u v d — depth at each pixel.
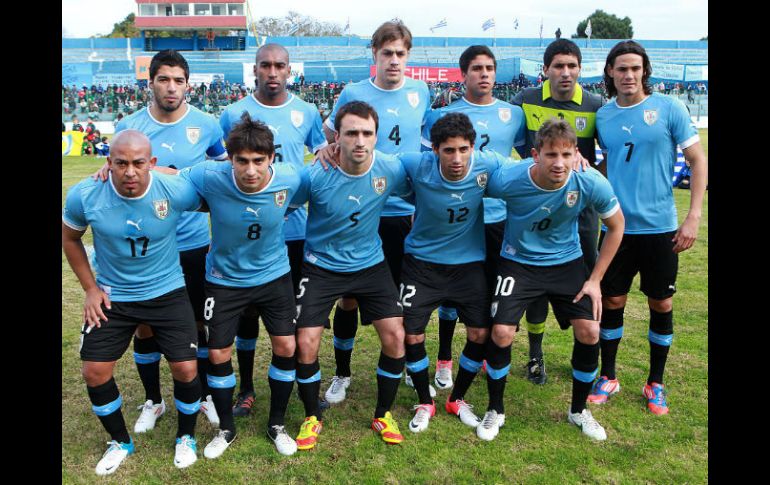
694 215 3.95
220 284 3.66
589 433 3.81
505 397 4.36
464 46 47.28
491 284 4.52
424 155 3.85
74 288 6.94
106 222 3.28
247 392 4.29
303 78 37.41
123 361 5.01
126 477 3.44
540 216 3.71
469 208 3.85
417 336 3.92
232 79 36.69
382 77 4.38
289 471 3.48
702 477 3.38
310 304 3.78
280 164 3.65
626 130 4.05
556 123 3.44
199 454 3.67
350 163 3.60
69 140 21.88
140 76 36.31
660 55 46.88
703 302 6.25
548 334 5.57
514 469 3.49
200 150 4.06
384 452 3.67
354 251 3.85
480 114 4.43
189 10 48.31
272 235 3.63
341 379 4.43
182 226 3.99
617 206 3.71
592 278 3.85
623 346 5.19
